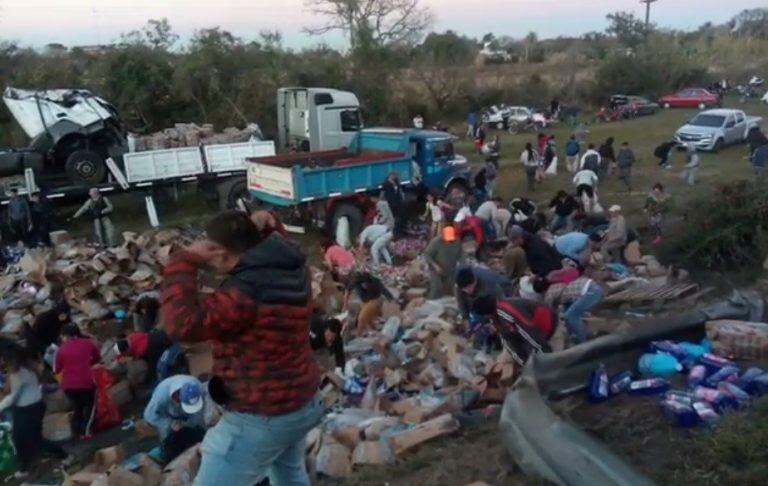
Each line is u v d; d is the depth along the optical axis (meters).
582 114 47.38
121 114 30.53
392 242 15.80
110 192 19.33
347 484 5.95
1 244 17.31
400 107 39.00
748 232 12.39
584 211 15.93
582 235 11.40
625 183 22.53
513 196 22.06
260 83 32.91
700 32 72.50
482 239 13.70
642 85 50.12
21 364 7.61
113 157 19.55
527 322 6.85
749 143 26.48
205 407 7.18
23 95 19.30
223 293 2.70
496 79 46.50
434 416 7.11
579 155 27.50
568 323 8.49
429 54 43.06
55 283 11.15
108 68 31.05
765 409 5.63
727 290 11.48
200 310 2.63
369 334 9.70
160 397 7.09
